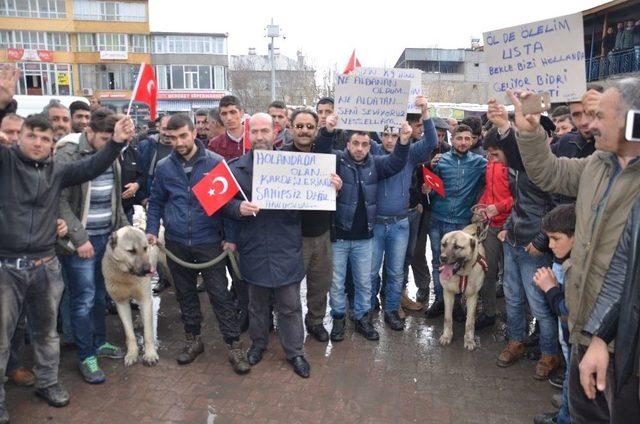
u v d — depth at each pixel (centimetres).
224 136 571
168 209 416
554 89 302
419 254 570
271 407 364
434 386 395
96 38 4459
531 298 400
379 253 494
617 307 200
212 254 412
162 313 552
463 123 518
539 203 390
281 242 402
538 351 447
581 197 237
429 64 5362
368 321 494
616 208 217
